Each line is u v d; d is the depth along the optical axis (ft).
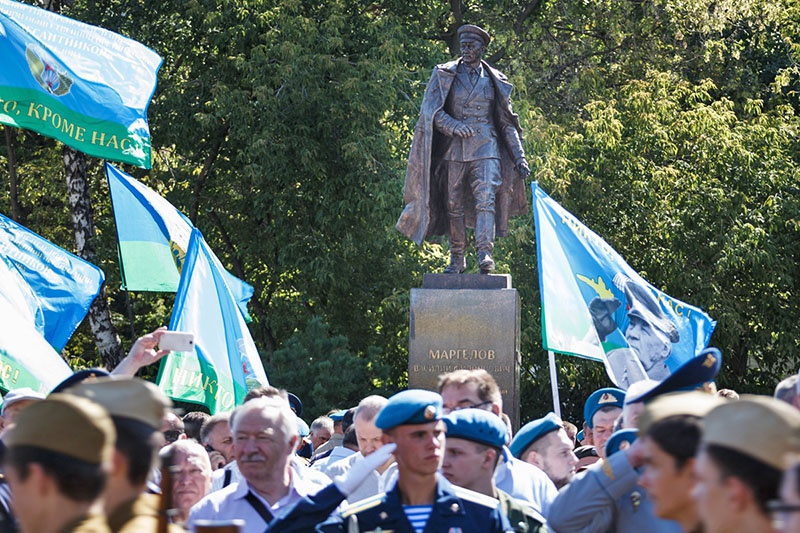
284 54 89.04
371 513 17.13
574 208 96.22
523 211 54.75
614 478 17.34
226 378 39.45
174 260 46.60
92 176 102.17
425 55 96.73
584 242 46.55
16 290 37.09
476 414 19.21
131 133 43.55
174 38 98.73
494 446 19.08
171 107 94.58
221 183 100.53
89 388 13.28
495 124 53.98
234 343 39.93
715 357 18.40
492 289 51.90
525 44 99.25
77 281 40.09
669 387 18.61
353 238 93.35
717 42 102.42
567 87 101.55
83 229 88.69
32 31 42.52
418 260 94.89
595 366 91.35
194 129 95.45
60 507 11.87
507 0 104.06
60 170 97.50
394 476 21.21
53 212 102.63
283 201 94.38
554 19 103.35
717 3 101.91
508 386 51.29
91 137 43.16
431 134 52.85
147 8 97.66
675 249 96.37
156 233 46.47
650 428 14.20
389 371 83.87
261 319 101.35
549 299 45.60
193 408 87.76
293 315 97.30
